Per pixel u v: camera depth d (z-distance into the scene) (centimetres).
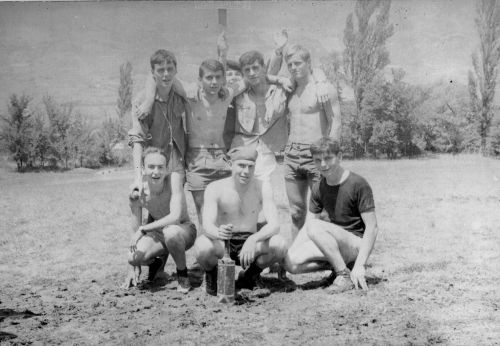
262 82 574
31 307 456
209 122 556
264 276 536
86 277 533
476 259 553
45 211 655
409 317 419
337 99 562
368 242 481
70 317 430
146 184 496
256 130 579
